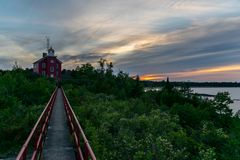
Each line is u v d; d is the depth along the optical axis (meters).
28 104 30.84
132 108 42.12
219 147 31.50
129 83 78.06
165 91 71.31
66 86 60.09
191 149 26.92
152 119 30.14
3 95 27.52
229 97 60.88
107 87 66.00
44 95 34.84
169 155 20.55
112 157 17.66
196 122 47.66
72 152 11.68
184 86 77.19
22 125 17.39
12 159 13.68
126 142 19.73
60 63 93.00
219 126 52.91
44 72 91.00
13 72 44.22
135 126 27.50
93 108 31.06
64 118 20.39
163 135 27.33
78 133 9.81
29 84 35.75
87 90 60.03
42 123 12.73
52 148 12.23
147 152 19.89
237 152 28.55
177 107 50.75
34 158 7.66
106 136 20.64
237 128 35.56
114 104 41.91
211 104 61.31
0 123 17.98
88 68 98.50
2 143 15.70
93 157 5.20
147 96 65.88
